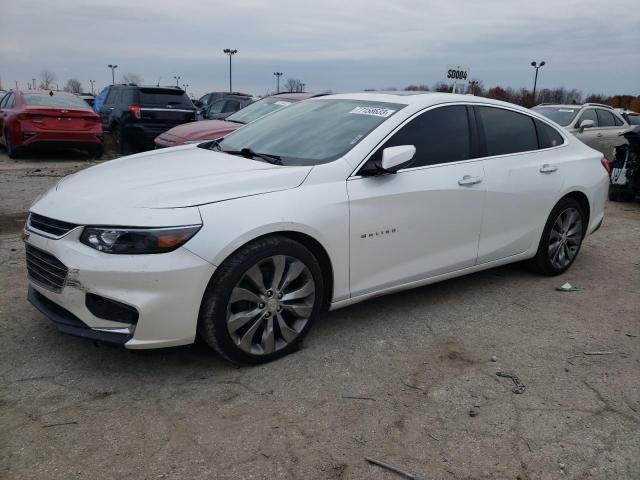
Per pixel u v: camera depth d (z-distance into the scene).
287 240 3.33
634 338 4.04
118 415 2.88
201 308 3.15
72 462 2.51
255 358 3.38
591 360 3.68
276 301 3.39
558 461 2.66
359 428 2.85
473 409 3.05
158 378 3.25
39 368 3.31
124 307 3.00
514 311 4.46
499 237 4.63
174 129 8.91
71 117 12.60
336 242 3.57
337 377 3.33
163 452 2.60
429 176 4.04
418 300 4.62
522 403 3.13
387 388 3.23
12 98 13.43
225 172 3.52
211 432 2.77
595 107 12.73
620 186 9.72
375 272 3.85
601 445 2.79
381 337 3.89
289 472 2.51
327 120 4.28
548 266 5.22
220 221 3.10
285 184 3.43
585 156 5.41
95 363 3.39
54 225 3.20
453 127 4.33
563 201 5.14
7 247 5.61
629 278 5.41
